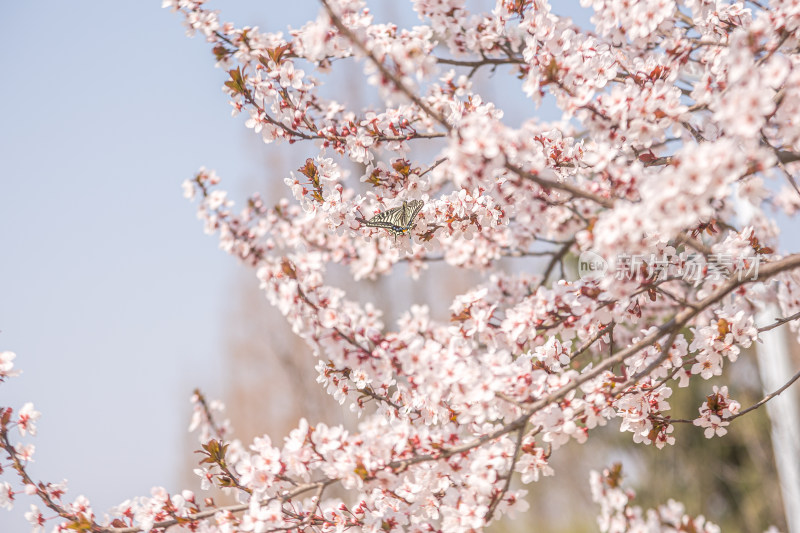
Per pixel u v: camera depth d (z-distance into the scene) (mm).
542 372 2301
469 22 3006
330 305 2568
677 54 2648
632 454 8852
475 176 1965
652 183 1768
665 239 2174
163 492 2648
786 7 2137
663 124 2297
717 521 8562
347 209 2873
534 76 2451
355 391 2678
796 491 6176
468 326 2557
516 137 1966
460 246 4023
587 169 2898
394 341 2297
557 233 3963
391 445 2309
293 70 2750
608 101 2336
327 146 2969
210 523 2631
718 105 1858
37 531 2666
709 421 2598
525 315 2533
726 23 2760
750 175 2006
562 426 2297
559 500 9914
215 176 4129
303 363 7223
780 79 1802
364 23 2488
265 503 2447
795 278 3139
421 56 2070
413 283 7660
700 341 2568
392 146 2955
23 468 2723
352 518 2557
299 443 2398
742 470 8375
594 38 2912
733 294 2703
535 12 2662
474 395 2158
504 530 8789
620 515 3260
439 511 2584
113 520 2629
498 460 2207
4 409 2758
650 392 2551
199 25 2729
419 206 2877
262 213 4234
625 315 2721
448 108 3055
